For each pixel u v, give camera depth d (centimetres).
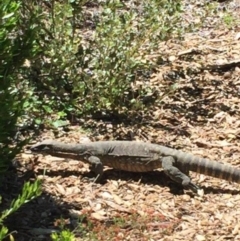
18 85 971
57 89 1039
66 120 1013
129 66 1023
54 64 1030
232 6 1454
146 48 1156
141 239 756
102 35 1030
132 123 1021
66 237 504
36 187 540
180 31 1090
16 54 721
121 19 1040
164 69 1185
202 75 1175
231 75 1180
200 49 1270
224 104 1089
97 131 994
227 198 841
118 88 1021
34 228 767
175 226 784
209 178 885
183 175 852
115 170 897
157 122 1027
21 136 959
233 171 849
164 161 859
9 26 694
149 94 1094
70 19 1120
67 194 836
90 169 892
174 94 1110
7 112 707
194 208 820
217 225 789
